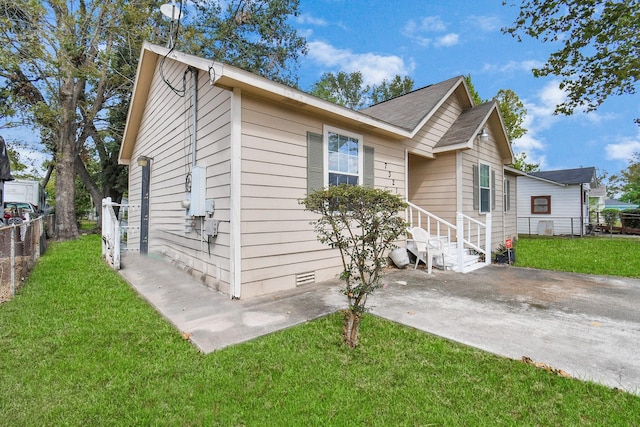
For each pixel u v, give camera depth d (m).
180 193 6.34
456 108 9.52
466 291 4.82
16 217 11.08
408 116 7.89
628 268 6.64
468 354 2.75
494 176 10.20
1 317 3.60
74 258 7.36
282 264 4.93
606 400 2.11
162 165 7.43
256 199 4.63
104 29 11.82
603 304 4.14
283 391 2.25
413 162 9.10
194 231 5.69
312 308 4.01
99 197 15.84
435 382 2.35
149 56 7.41
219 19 17.39
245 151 4.50
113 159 16.56
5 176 7.42
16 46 9.96
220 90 4.79
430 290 4.89
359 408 2.07
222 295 4.57
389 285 5.21
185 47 12.94
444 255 6.68
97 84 13.68
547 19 8.52
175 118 6.55
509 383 2.32
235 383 2.34
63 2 10.50
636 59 7.78
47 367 2.55
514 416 1.98
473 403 2.11
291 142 5.09
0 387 2.27
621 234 16.62
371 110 10.32
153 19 12.65
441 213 8.55
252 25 17.77
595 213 20.53
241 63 17.70
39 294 4.48
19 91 12.04
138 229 9.06
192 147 5.64
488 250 7.30
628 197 26.44
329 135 5.72
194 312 3.85
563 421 1.93
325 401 2.14
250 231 4.55
